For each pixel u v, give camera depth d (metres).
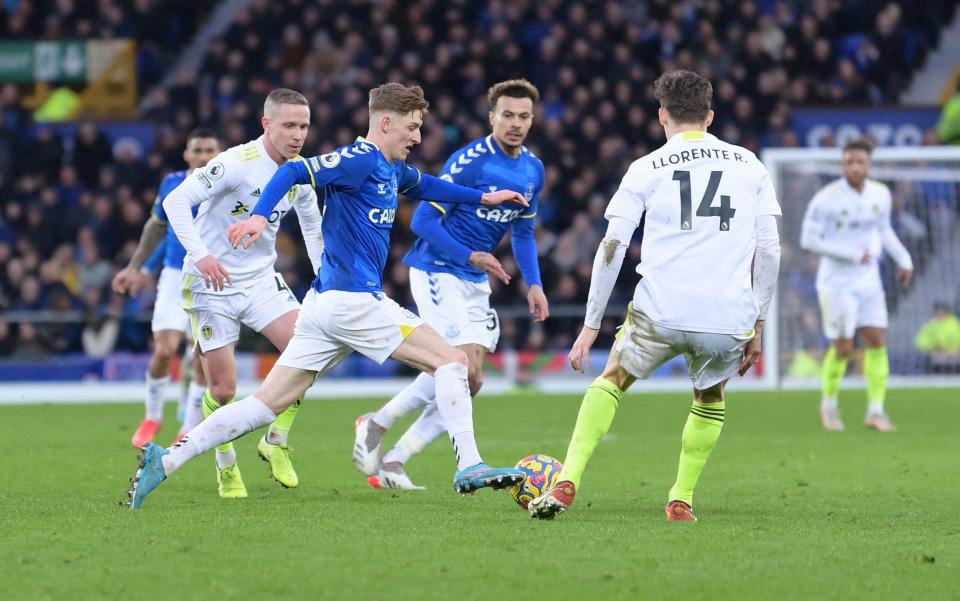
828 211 44.69
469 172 29.38
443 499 25.78
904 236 72.19
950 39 88.88
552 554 18.88
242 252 27.36
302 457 34.59
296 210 27.56
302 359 23.48
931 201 72.31
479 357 29.72
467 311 29.67
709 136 22.25
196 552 18.89
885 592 16.48
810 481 29.47
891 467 32.47
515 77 80.75
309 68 81.88
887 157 62.91
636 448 37.31
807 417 49.06
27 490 26.86
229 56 82.94
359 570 17.56
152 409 38.12
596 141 77.06
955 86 85.75
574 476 22.06
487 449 36.88
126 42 84.81
